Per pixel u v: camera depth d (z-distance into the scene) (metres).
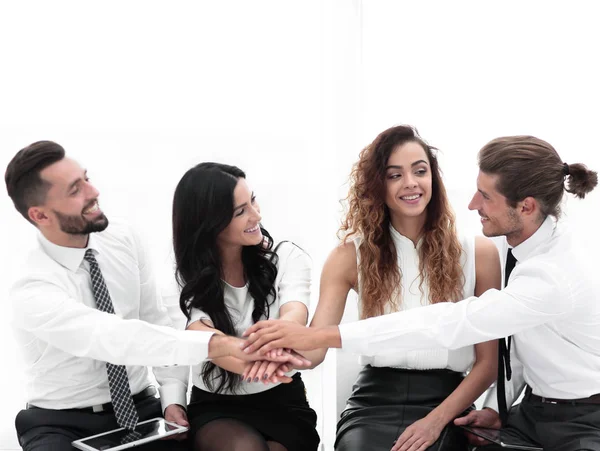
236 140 3.55
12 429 3.09
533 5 3.26
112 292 2.32
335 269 2.43
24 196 2.14
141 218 3.51
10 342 3.31
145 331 2.10
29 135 3.43
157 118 3.50
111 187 3.50
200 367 2.31
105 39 3.45
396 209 2.32
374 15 3.29
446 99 3.31
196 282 2.22
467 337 2.07
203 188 2.20
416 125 3.32
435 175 2.35
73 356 2.22
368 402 2.35
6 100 3.41
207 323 2.26
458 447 2.18
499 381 2.21
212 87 3.52
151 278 2.47
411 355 2.33
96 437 2.10
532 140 2.10
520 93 3.29
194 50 3.50
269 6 3.50
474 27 3.29
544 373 2.11
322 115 3.49
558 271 2.02
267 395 2.30
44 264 2.22
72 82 3.44
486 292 2.12
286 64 3.53
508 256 2.23
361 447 2.13
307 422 2.32
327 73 3.36
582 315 2.04
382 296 2.39
